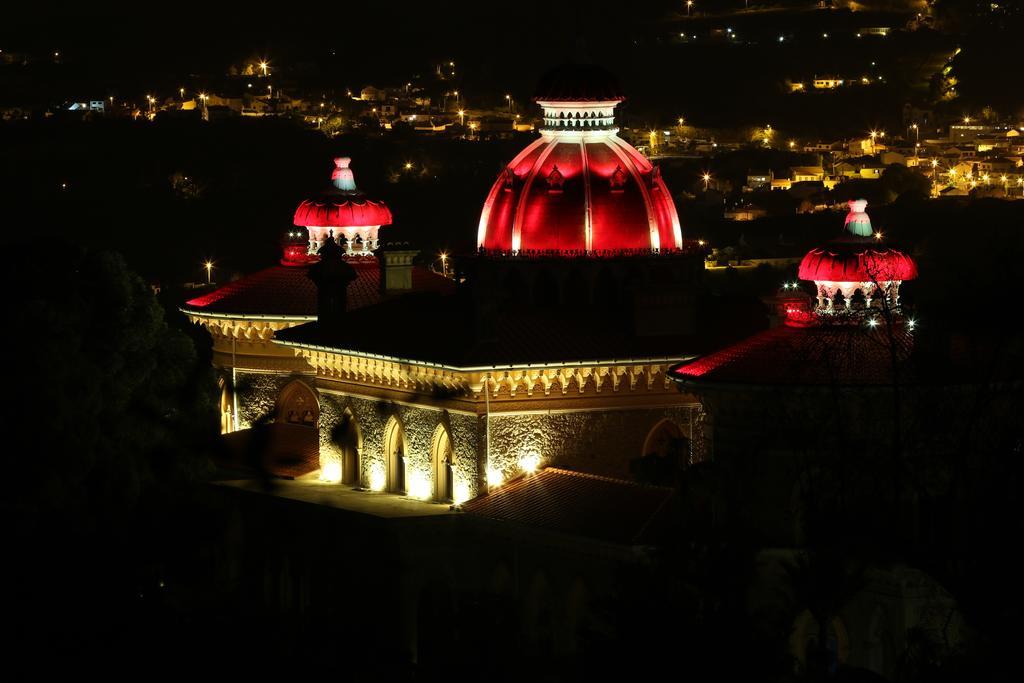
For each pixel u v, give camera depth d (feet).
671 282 204.44
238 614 176.24
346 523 198.39
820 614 146.10
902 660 144.05
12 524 180.96
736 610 142.20
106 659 166.81
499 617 169.68
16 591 172.04
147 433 217.15
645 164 213.05
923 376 158.92
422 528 192.85
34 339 208.54
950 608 160.15
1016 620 140.67
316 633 173.99
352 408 214.07
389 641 186.60
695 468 171.12
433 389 200.13
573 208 208.44
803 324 175.22
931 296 195.21
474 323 196.24
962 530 147.13
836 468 153.69
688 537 146.72
